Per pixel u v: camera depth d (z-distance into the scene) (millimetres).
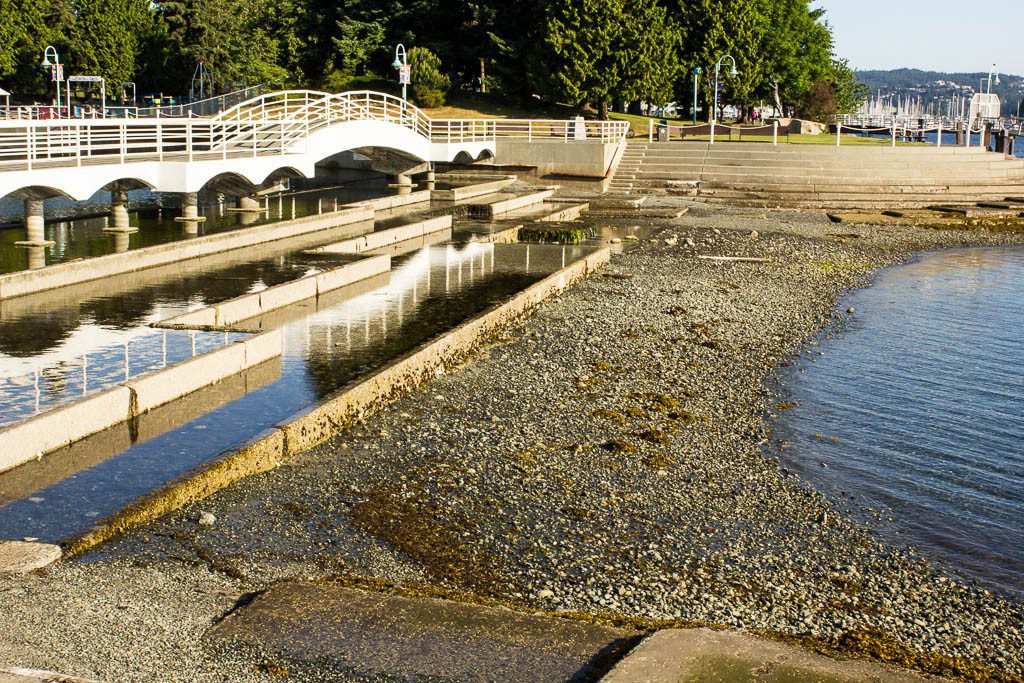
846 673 6562
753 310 22172
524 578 9203
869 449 13664
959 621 8945
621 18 61656
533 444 12953
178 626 7309
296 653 6840
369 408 13688
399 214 33156
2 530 8961
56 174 20812
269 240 26047
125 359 13578
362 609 7602
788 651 6879
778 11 75875
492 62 66312
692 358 17984
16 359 13523
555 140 47594
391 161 41406
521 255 26109
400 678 6477
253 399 13039
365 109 35375
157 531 9367
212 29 75188
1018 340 20219
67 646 6898
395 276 22578
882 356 18719
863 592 9422
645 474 12188
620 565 9633
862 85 112312
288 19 77562
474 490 11242
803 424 14633
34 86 70125
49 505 9523
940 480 12602
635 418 14422
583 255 26125
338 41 69250
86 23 72500
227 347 14094
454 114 64562
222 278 20125
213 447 11203
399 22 70250
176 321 15719
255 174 27406
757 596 9164
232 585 8305
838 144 48875
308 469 11461
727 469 12617
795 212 40625
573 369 16750
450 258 25422
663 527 10633
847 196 43500
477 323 17641
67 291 18516
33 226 21938
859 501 11781
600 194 44469
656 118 72000
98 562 8578
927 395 16297
